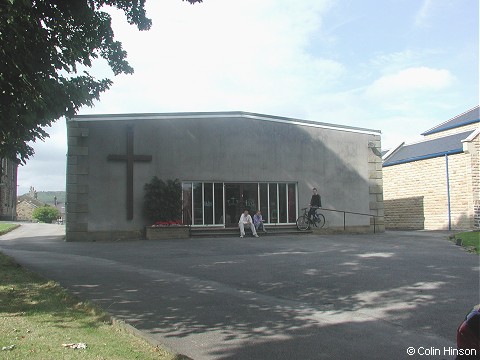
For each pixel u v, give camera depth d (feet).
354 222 75.25
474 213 79.46
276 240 59.00
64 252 46.57
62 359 14.79
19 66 22.88
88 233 61.93
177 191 64.69
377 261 37.91
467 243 50.62
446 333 18.90
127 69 33.17
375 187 77.15
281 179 72.13
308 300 24.93
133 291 27.07
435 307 22.89
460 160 82.84
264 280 30.60
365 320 20.93
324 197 74.23
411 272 32.50
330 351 16.85
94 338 17.35
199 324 20.35
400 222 97.76
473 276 30.86
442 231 79.46
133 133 65.16
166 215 63.67
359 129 77.51
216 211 69.00
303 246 50.75
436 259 38.83
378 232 75.97
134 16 31.37
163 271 34.35
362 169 77.00
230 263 38.19
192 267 36.24
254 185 71.36
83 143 63.10
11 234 74.74
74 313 21.12
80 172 62.54
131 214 63.52
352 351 16.87
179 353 15.76
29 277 30.09
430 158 89.92
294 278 31.12
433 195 88.89
